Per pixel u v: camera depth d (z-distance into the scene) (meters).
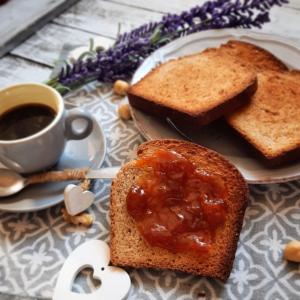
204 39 0.39
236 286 0.24
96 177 0.28
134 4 0.48
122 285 0.23
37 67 0.40
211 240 0.24
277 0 0.39
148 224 0.24
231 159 0.29
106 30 0.44
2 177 0.28
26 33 0.44
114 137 0.33
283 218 0.27
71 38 0.43
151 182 0.26
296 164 0.28
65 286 0.24
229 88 0.32
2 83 0.38
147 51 0.38
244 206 0.25
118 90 0.37
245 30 0.39
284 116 0.31
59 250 0.26
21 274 0.25
